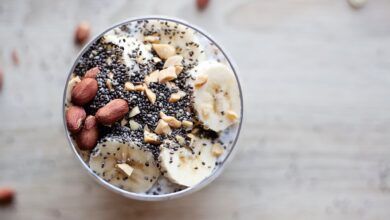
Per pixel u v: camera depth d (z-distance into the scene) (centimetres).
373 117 34
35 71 33
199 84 28
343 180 34
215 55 29
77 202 33
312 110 34
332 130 34
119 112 27
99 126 28
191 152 28
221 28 34
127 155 27
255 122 34
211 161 28
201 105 28
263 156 34
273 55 34
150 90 27
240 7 34
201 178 28
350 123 34
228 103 28
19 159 33
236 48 34
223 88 28
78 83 27
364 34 34
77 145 28
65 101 28
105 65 28
